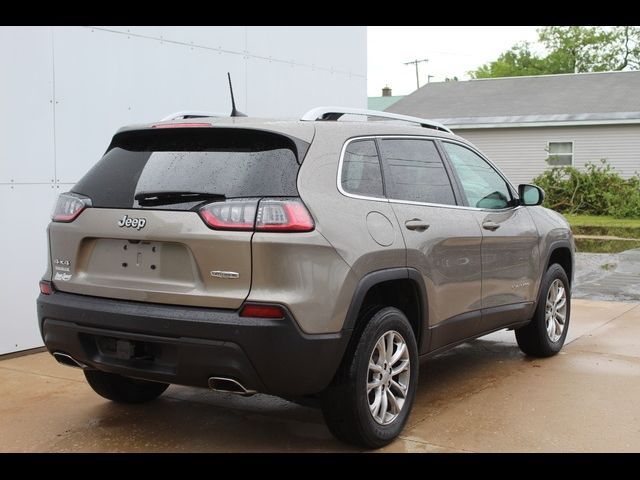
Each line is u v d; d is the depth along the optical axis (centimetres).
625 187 2491
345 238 388
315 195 385
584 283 1148
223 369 364
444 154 514
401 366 436
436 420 471
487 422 468
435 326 468
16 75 600
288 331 361
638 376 579
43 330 424
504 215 561
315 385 377
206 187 384
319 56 894
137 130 422
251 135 396
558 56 4434
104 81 664
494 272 536
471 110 2831
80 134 648
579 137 2631
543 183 2620
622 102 2647
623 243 1839
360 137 437
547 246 616
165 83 716
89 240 411
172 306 379
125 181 411
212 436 444
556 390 539
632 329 768
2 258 601
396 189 450
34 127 614
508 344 698
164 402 509
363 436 407
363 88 970
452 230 481
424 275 450
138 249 394
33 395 520
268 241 362
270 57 827
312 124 414
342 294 382
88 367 418
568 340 715
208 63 757
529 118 2661
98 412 487
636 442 433
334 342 378
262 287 363
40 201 623
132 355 392
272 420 474
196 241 372
